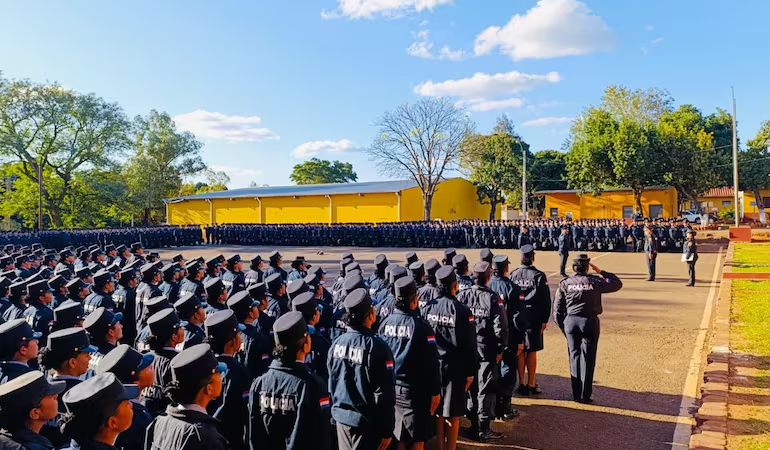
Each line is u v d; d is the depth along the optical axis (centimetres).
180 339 435
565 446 542
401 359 438
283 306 658
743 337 869
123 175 5494
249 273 1004
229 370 396
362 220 4391
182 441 273
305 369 348
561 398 680
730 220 5106
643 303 1299
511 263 2291
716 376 681
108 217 5288
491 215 5169
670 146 4119
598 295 652
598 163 3931
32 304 684
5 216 4716
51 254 1583
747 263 1898
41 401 268
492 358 568
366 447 372
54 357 367
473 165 4991
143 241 3425
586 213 4662
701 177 4247
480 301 575
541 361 850
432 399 439
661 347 891
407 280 457
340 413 379
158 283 878
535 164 5047
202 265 965
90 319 471
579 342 656
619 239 2788
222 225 3962
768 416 558
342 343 393
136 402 368
